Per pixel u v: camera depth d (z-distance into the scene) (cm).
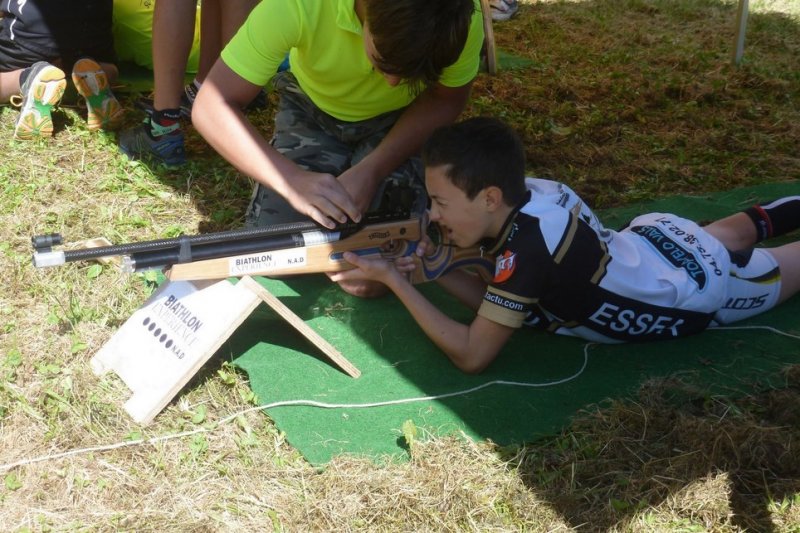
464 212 279
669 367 306
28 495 240
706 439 262
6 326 304
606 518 239
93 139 456
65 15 488
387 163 323
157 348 277
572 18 757
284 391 285
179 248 263
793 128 527
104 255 254
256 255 275
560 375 301
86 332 304
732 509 243
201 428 266
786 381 298
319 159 359
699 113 547
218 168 441
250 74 301
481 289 324
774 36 717
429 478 249
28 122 441
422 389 291
